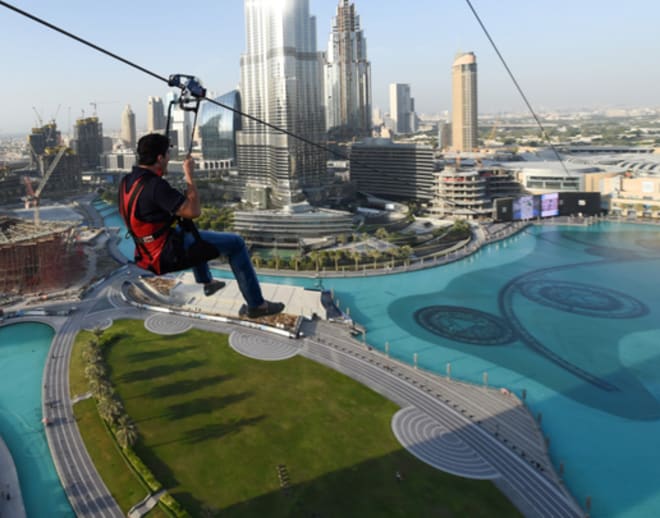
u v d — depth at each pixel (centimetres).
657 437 8612
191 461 7806
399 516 6694
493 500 6994
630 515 6894
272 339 12250
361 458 7831
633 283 16238
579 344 12150
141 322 13412
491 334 12762
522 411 9188
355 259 18375
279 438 8356
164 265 1205
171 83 1272
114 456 7969
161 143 1203
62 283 16500
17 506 7075
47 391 9969
